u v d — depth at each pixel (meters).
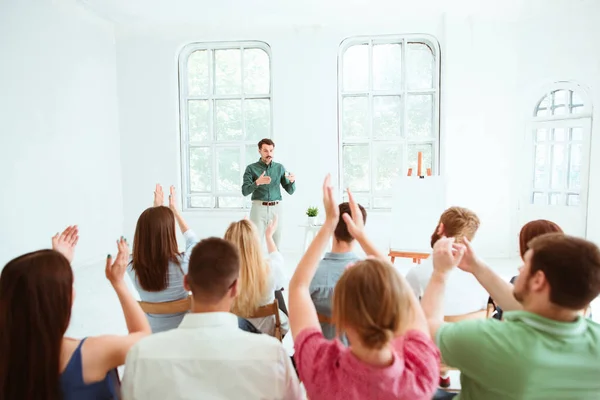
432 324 1.13
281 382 1.09
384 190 6.63
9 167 4.66
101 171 6.39
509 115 6.10
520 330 1.01
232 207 6.93
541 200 6.14
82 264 5.92
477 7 5.84
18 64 4.78
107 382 1.12
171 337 1.08
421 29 6.26
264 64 6.72
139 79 6.77
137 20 6.46
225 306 1.16
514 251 6.29
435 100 6.38
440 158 6.35
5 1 4.59
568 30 5.66
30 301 0.97
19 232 4.80
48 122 5.26
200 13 6.18
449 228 1.85
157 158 6.84
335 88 6.45
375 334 0.83
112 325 3.64
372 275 0.86
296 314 1.10
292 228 6.66
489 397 1.06
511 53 6.04
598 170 5.57
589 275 0.94
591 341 0.99
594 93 5.54
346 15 6.19
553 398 1.00
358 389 0.88
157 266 1.98
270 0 5.70
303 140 6.56
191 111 6.91
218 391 1.06
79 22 5.87
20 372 0.96
